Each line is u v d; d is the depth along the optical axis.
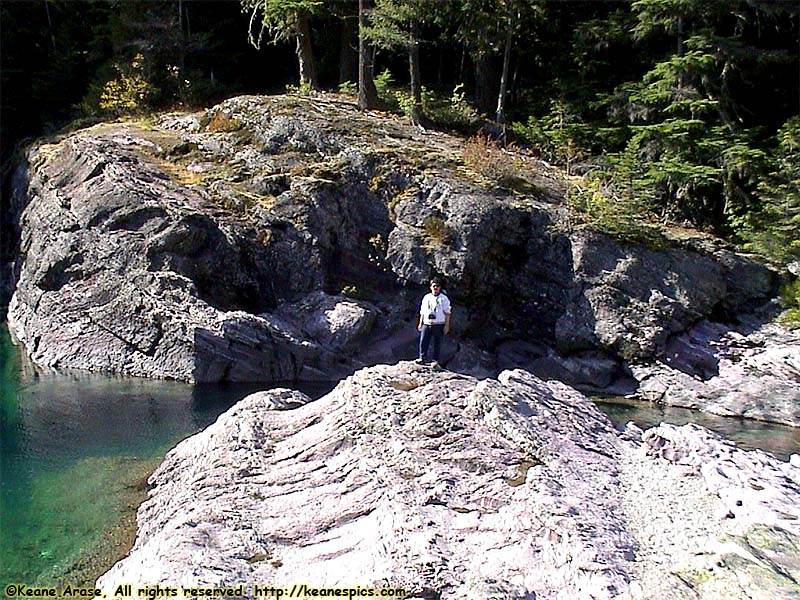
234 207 24.17
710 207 27.09
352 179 25.16
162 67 35.94
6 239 30.45
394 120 29.67
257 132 27.17
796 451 17.36
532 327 24.55
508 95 34.88
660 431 12.75
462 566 8.58
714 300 23.30
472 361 23.72
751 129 26.83
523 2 30.52
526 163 27.81
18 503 12.49
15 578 10.01
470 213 23.88
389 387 12.97
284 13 32.19
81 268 23.36
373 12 29.66
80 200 24.30
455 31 34.88
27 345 23.64
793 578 8.06
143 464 14.33
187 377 20.94
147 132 28.78
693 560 8.53
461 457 10.79
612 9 32.75
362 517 9.70
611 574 8.08
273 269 23.73
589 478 10.86
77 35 38.88
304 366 21.78
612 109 29.34
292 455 11.73
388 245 24.47
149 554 9.32
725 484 10.82
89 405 18.38
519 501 9.63
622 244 23.75
